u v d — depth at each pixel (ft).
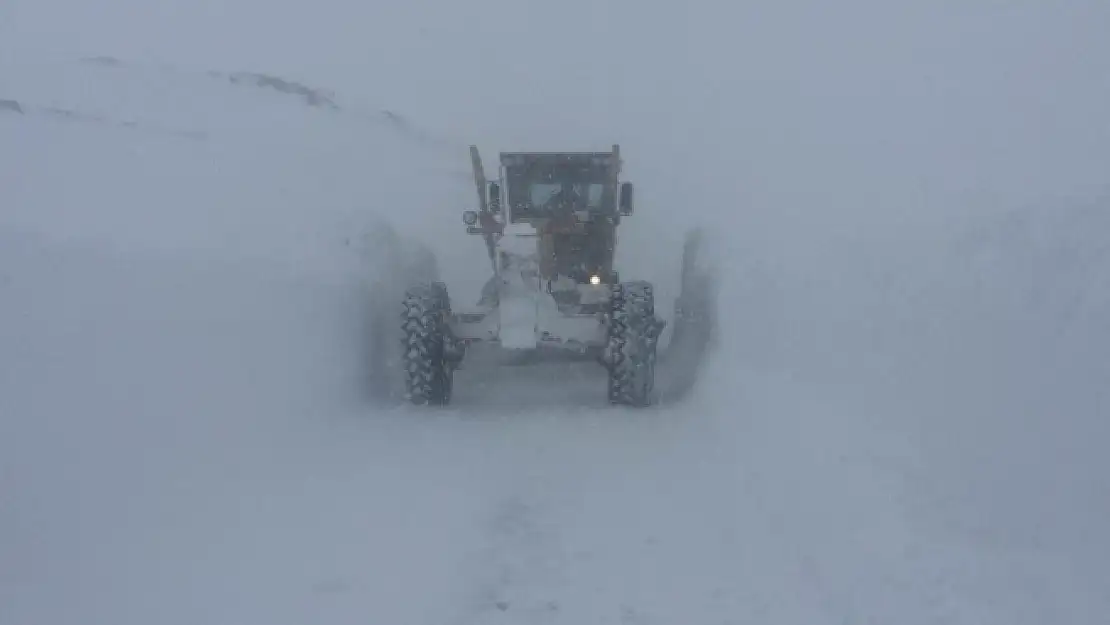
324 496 15.05
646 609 10.99
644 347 22.39
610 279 26.68
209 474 14.94
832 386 17.08
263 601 11.23
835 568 11.80
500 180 26.91
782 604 11.00
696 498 14.74
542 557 12.55
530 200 26.84
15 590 11.02
